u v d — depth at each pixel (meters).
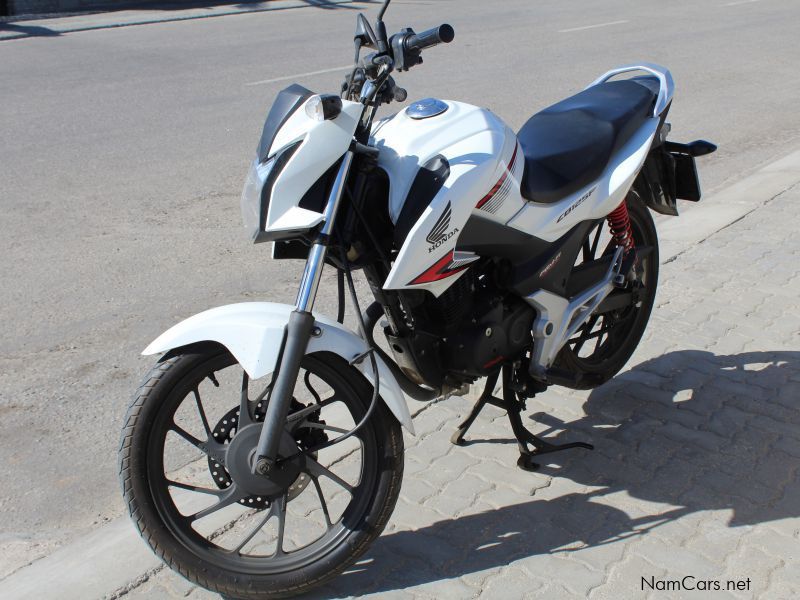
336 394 2.85
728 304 4.85
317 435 2.94
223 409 4.03
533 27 14.80
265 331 2.69
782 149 7.93
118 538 3.14
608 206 3.37
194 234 6.14
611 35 13.99
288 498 2.88
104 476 3.60
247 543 3.08
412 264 2.77
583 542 3.08
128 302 5.13
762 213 6.23
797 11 16.53
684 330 4.57
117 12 16.77
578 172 3.25
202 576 2.75
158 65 11.77
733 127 8.70
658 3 17.80
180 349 2.73
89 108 9.49
